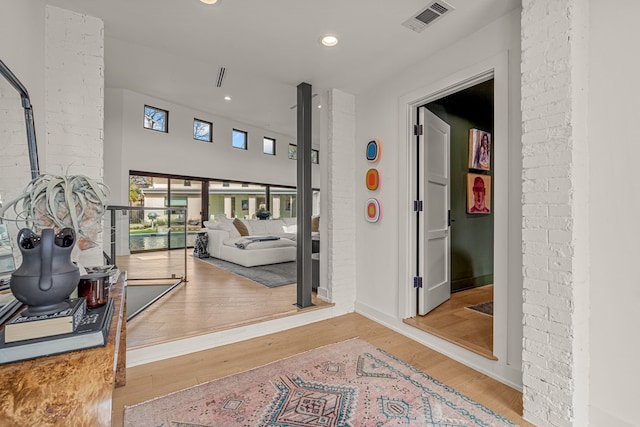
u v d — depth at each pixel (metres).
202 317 2.79
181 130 7.09
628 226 1.45
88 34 2.01
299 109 3.12
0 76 1.30
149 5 1.91
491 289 4.02
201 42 2.34
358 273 3.31
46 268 0.83
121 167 6.18
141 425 1.55
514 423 1.60
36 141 1.66
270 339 2.62
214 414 1.63
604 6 1.52
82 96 2.00
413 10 1.95
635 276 1.43
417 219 2.85
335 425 1.55
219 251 6.18
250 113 7.34
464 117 3.98
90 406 0.72
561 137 1.52
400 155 2.81
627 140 1.45
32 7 1.73
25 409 0.68
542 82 1.59
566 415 1.49
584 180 1.54
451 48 2.35
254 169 8.62
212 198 8.13
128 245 5.62
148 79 5.29
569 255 1.49
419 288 2.87
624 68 1.46
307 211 3.12
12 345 0.73
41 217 1.10
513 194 1.94
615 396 1.48
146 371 2.07
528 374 1.63
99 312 1.01
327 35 2.24
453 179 3.83
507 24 1.98
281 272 4.91
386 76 2.89
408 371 2.09
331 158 3.21
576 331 1.48
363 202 3.24
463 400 1.77
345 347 2.46
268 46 2.39
